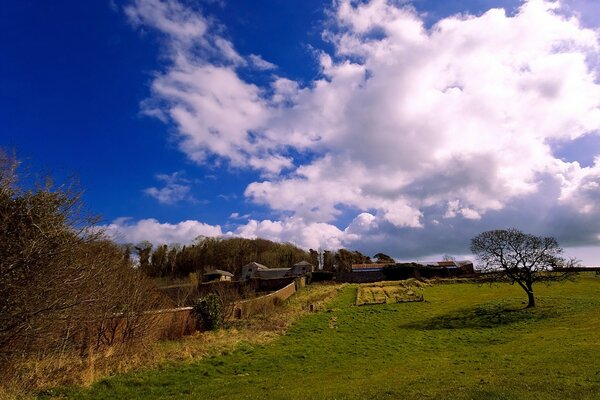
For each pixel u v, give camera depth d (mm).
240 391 17016
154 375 19281
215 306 34375
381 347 29094
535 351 22469
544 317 37375
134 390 16984
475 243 47156
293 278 74375
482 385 14633
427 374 18062
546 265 44000
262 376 20312
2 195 13398
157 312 26203
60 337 18000
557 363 17984
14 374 14625
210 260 130750
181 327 30484
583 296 47625
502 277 47375
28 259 13398
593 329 28734
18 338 13773
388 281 78312
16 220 13609
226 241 143750
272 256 138125
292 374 20781
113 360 20281
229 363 22953
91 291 16922
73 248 15109
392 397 13914
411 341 31281
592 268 69312
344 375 19797
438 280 73812
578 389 13211
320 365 23203
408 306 51062
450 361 21766
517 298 50375
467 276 79188
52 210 14430
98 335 21172
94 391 16344
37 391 15109
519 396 12852
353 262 138750
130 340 22984
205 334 30641
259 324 37562
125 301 23109
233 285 64000
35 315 13680
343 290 69812
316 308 50031
